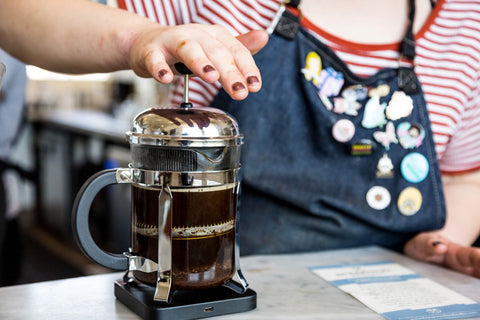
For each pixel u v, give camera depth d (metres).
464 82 1.16
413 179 1.13
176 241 0.74
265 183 1.08
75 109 4.55
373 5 1.12
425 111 1.14
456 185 1.23
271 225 1.11
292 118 1.08
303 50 1.08
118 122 3.62
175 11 1.09
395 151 1.12
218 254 0.76
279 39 1.07
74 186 3.70
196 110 0.74
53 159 3.95
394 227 1.12
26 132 4.25
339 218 1.11
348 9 1.11
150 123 0.71
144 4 1.08
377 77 1.11
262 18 1.09
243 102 1.07
